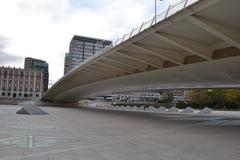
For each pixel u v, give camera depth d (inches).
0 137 466.0
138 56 1153.4
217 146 417.4
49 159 302.0
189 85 1635.1
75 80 2274.9
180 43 871.1
